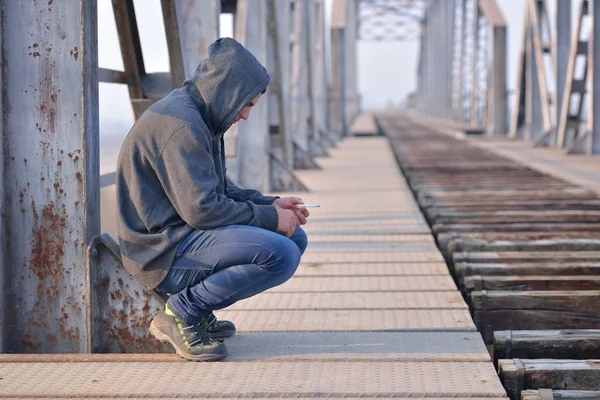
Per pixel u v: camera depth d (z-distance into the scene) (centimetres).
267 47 859
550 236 505
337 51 2244
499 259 434
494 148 1549
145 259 245
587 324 354
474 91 2656
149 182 241
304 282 391
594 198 716
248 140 786
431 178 946
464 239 497
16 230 265
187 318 255
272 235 243
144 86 396
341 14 2262
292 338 290
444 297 355
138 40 388
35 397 230
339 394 228
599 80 1270
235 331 290
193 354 256
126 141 239
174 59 395
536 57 1611
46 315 266
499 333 291
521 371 245
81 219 261
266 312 331
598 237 500
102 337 269
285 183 799
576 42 1396
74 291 264
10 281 267
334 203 706
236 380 241
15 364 258
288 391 230
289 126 1041
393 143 1870
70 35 255
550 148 1502
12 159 262
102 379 243
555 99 1524
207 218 235
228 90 240
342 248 484
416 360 261
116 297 267
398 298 354
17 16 257
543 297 356
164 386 236
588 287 381
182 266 246
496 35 2083
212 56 241
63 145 259
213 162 241
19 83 259
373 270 418
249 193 274
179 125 231
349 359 262
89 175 262
